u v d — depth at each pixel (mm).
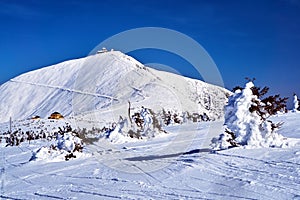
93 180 8820
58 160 13125
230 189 6777
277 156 8750
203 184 7324
